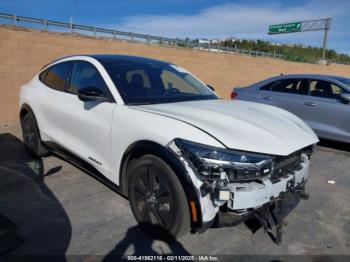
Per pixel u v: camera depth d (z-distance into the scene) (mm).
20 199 3715
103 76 3592
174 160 2590
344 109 6027
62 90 4254
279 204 2861
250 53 17125
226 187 2461
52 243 2871
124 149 3092
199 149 2502
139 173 2971
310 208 3746
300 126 3293
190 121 2742
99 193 3906
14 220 3242
